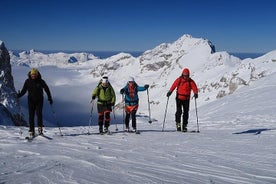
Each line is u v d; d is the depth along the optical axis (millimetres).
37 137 10758
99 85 12523
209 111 45062
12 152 8227
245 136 11961
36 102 11031
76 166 6730
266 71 94062
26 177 5773
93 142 10109
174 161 7465
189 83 13633
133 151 8656
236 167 6977
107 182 5590
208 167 6926
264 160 7703
